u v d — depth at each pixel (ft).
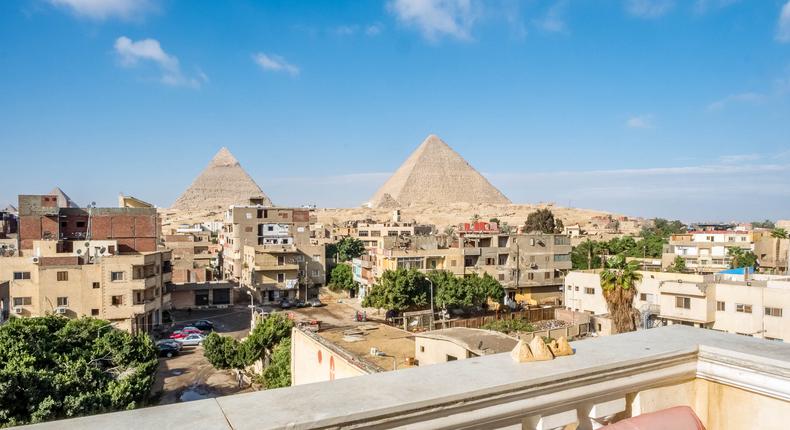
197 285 231.91
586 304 165.99
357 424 11.11
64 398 71.41
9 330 91.09
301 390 12.30
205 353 130.11
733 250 251.19
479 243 236.22
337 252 308.19
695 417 16.30
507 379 13.42
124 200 244.83
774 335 124.67
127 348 101.65
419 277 196.95
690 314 135.54
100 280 168.14
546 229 387.14
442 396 12.11
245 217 278.46
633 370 15.44
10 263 163.53
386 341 102.12
